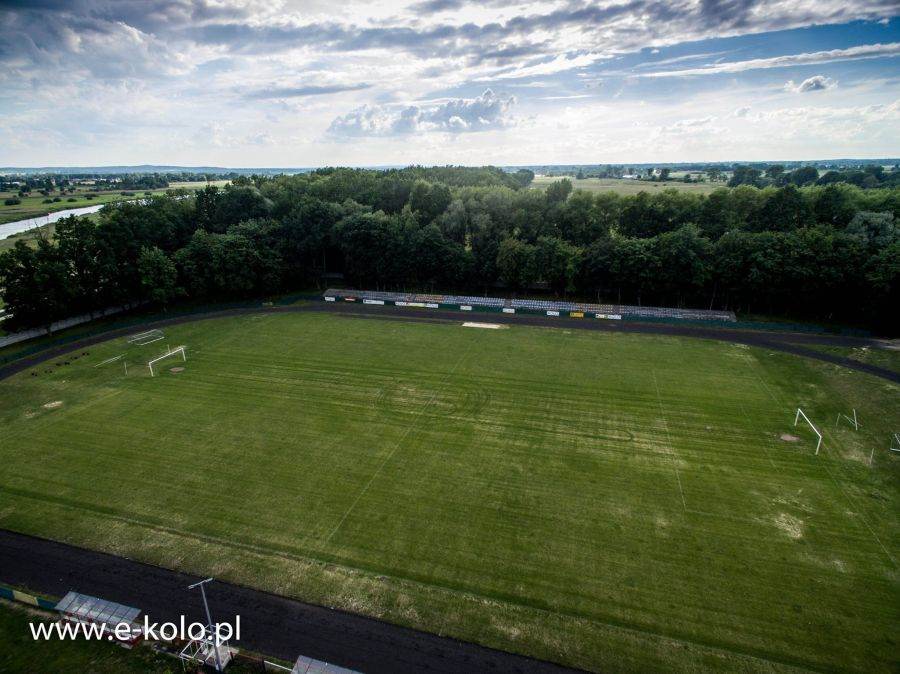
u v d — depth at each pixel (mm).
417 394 58500
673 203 105062
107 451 47906
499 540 36594
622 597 31875
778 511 39188
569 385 60312
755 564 34250
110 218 90312
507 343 74375
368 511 39625
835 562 34344
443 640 29359
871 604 31125
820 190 101562
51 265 76750
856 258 76375
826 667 27406
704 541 36281
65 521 38969
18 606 32094
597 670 27562
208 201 119438
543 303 89625
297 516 39188
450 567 34312
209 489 42344
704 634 29391
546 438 49250
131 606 31844
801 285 79062
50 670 28125
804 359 66375
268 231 103312
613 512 39250
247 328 82188
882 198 97000
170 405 56625
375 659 28312
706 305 90500
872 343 70562
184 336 78688
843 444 47688
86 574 34250
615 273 89000
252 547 36281
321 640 29438
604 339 75500
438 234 100625
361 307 93812
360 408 55438
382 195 129000
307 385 61281
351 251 103000
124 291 86875
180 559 35344
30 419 53812
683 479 43031
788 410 53875
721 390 58531
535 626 30062
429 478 43438
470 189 126125
